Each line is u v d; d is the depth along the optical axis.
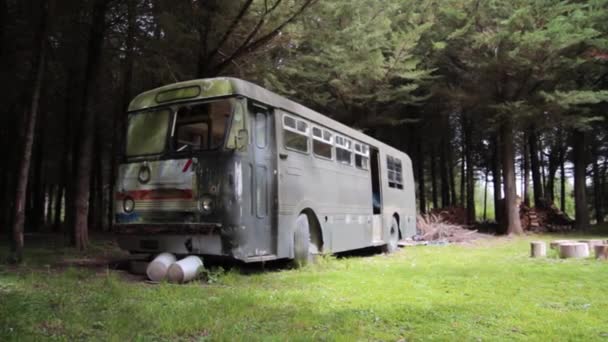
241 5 12.39
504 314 5.80
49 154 28.28
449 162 33.25
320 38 14.75
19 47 15.72
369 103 22.06
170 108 8.96
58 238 17.95
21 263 9.70
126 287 7.26
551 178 35.09
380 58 18.61
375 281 8.38
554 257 12.38
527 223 25.72
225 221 8.12
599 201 36.19
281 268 10.14
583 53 20.62
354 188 13.45
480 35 20.08
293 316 5.61
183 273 7.94
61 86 19.89
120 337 4.59
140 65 14.48
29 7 13.94
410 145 29.50
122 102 19.81
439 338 4.80
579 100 20.03
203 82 8.85
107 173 30.66
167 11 12.70
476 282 8.28
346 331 5.02
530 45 19.09
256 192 8.80
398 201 17.11
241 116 8.57
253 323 5.27
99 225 25.38
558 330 5.07
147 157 8.84
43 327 4.86
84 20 15.25
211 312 5.61
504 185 23.30
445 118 29.14
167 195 8.53
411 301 6.61
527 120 22.19
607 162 36.25
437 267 10.59
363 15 17.58
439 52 21.98
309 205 10.66
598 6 19.62
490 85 22.03
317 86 19.78
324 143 11.78
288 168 9.88
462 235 20.41
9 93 17.81
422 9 21.12
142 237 8.81
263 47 13.67
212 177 8.25
